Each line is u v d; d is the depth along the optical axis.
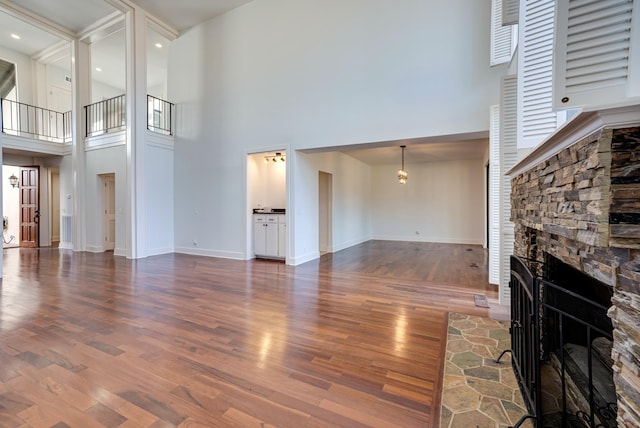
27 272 4.85
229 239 6.20
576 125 1.07
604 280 1.08
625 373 0.94
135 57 5.99
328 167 6.83
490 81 3.87
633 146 0.89
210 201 6.40
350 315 3.01
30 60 7.95
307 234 5.89
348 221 8.07
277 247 5.96
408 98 4.35
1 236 4.50
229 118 6.12
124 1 5.77
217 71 6.27
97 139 6.78
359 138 4.74
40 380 1.87
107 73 8.91
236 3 5.87
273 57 5.58
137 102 6.04
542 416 1.50
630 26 1.06
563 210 1.31
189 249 6.68
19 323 2.77
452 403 1.68
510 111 3.13
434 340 2.47
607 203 0.93
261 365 2.08
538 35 2.02
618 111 0.89
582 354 1.76
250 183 6.09
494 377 1.94
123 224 6.45
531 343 1.51
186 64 6.69
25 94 7.84
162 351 2.26
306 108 5.23
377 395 1.76
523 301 1.68
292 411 1.62
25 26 6.71
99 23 6.49
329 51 5.00
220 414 1.58
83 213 7.07
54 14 6.28
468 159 8.68
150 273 4.81
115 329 2.65
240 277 4.59
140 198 6.11
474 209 8.66
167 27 6.55
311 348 2.33
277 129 5.55
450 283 4.25
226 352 2.25
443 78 4.12
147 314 3.02
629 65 1.07
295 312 3.09
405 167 9.41
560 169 1.35
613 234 0.92
